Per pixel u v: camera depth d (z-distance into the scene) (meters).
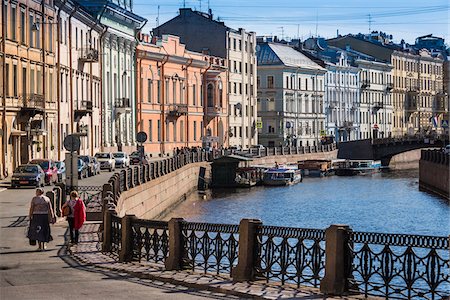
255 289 22.27
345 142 146.12
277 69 153.62
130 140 111.19
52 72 79.44
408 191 92.12
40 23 75.44
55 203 42.00
